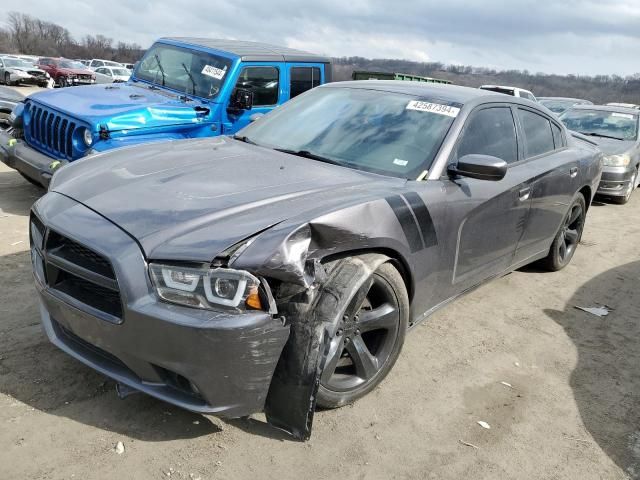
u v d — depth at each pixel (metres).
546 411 3.04
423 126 3.45
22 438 2.39
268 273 2.21
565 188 4.59
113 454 2.37
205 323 2.12
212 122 6.26
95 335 2.36
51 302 2.52
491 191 3.51
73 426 2.51
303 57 7.24
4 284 3.82
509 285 4.86
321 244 2.44
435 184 3.14
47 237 2.52
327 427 2.69
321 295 2.43
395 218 2.76
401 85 4.00
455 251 3.29
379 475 2.43
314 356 2.31
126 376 2.39
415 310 3.14
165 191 2.65
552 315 4.32
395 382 3.14
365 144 3.41
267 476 2.34
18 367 2.88
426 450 2.62
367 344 2.95
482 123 3.68
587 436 2.86
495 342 3.77
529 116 4.36
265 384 2.33
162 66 6.98
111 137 5.23
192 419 2.64
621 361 3.70
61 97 5.80
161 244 2.25
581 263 5.70
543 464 2.62
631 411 3.12
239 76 6.46
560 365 3.56
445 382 3.20
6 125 7.34
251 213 2.46
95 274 2.31
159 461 2.36
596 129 9.86
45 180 5.31
